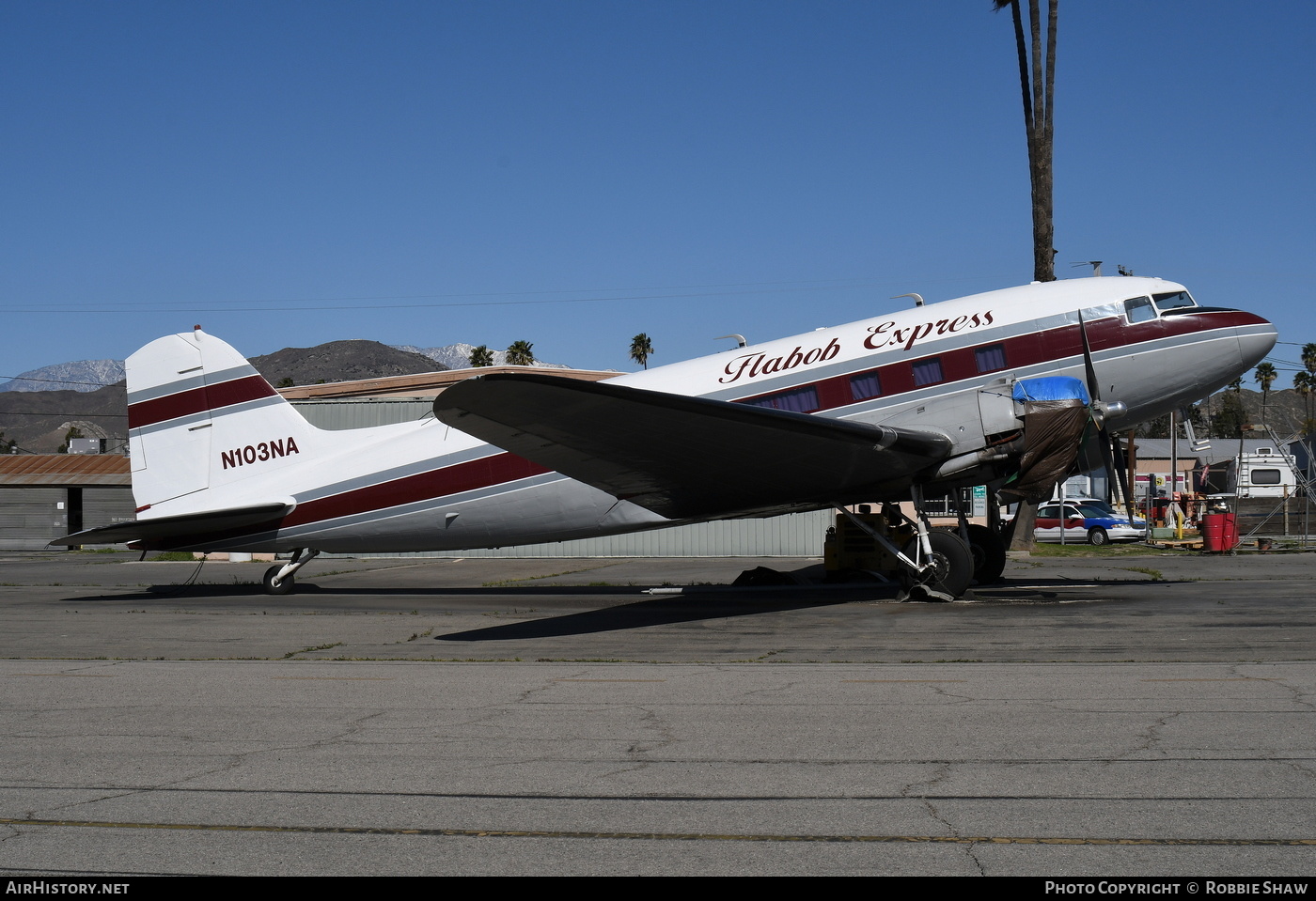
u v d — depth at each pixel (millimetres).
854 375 14406
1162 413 14594
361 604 15062
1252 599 12938
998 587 15273
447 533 15711
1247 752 5488
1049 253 25125
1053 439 12891
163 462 16344
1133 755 5461
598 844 4277
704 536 30422
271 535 16281
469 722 6688
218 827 4566
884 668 8523
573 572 23234
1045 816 4512
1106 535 32594
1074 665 8406
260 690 7988
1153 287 14453
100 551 36906
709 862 4035
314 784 5219
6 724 6730
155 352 16469
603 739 6129
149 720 6848
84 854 4238
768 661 9062
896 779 5137
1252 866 3895
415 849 4246
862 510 17594
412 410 31562
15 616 13703
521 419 10805
